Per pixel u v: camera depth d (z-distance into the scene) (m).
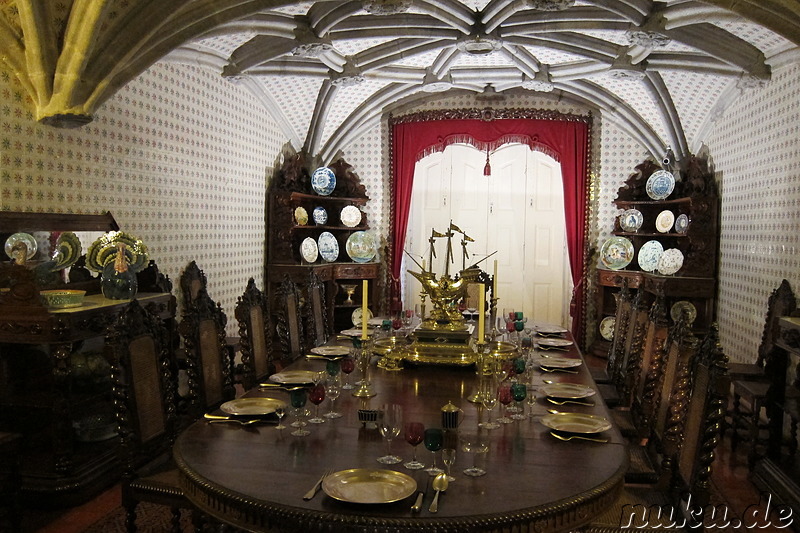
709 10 5.17
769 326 5.60
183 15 4.79
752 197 6.52
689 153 8.38
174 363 5.05
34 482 3.98
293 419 3.03
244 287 7.70
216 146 6.91
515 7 5.61
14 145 4.26
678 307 7.71
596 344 8.97
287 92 8.02
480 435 2.84
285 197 8.27
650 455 3.53
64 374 3.96
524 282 9.48
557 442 2.77
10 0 4.20
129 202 5.42
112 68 4.52
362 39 6.63
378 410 2.88
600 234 9.13
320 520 2.06
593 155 9.09
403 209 9.35
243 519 2.18
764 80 6.11
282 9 5.75
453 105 9.23
